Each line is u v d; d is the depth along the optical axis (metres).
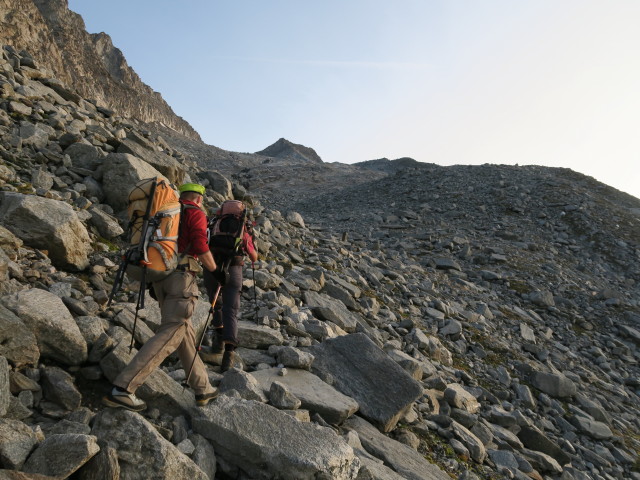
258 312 7.18
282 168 110.31
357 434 5.20
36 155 8.59
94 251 6.85
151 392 4.05
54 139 9.62
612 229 29.97
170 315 3.82
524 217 32.75
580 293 19.23
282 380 5.53
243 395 4.63
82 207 7.71
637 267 25.61
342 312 9.02
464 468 6.06
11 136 8.69
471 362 10.48
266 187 86.94
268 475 3.72
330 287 10.23
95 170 9.00
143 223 3.81
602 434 9.16
